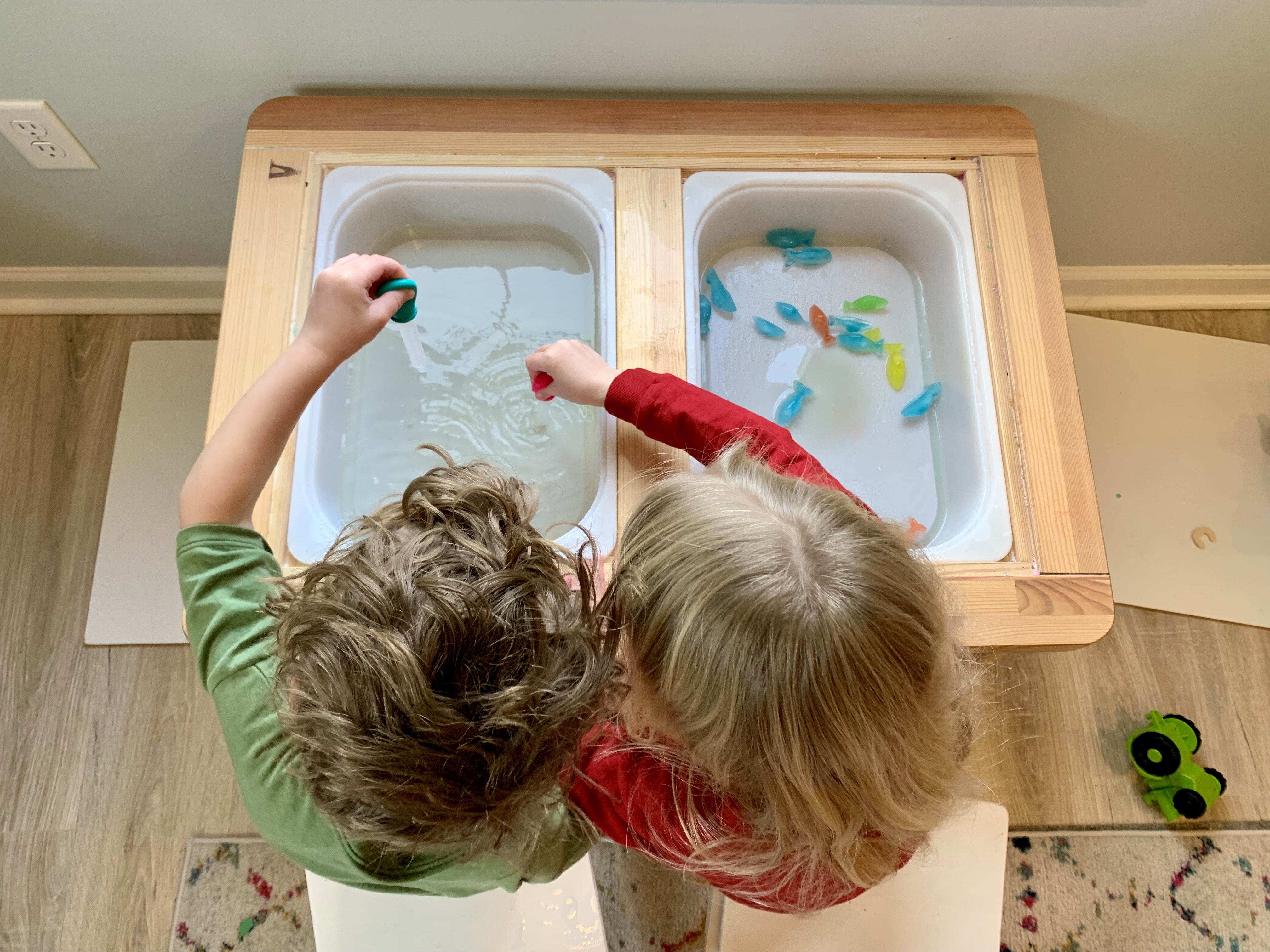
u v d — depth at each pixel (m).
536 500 0.65
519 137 0.91
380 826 0.51
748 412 0.77
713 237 0.98
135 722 1.23
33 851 1.17
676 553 0.54
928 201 0.93
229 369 0.82
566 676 0.50
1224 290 1.45
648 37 0.91
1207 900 1.20
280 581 0.59
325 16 0.87
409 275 0.99
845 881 0.65
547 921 0.81
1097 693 1.29
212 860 1.17
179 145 1.05
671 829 0.62
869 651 0.50
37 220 1.18
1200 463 1.39
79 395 1.35
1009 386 0.87
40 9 0.84
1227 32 0.92
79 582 1.27
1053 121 1.05
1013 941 1.18
